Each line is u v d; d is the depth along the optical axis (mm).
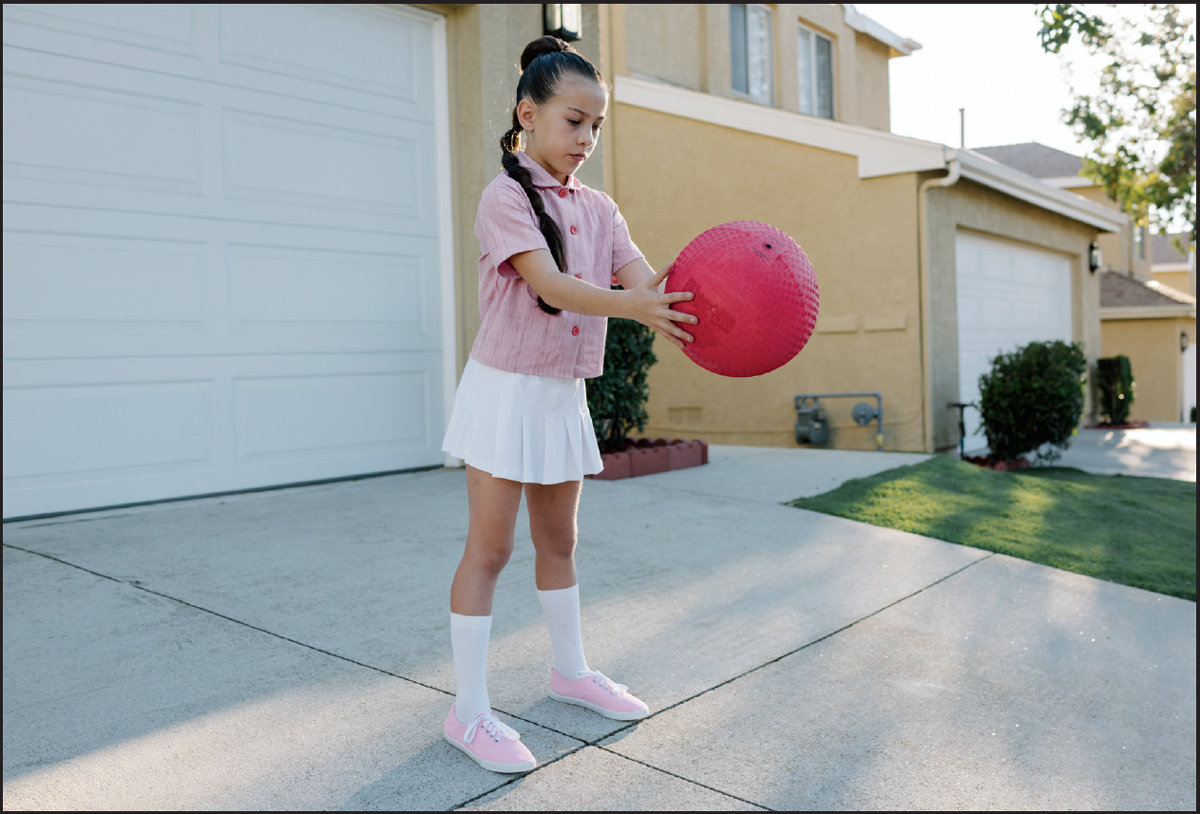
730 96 11344
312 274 5344
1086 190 20203
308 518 4449
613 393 5934
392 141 5754
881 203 8664
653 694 2531
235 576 3492
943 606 3457
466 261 6059
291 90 5242
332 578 3496
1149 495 6660
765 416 9445
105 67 4508
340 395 5488
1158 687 2797
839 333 8969
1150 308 18172
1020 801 2041
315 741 2166
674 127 9766
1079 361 8750
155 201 4688
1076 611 3496
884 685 2674
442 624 3021
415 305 5879
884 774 2125
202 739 2162
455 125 6027
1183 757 2320
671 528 4477
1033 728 2439
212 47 4902
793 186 9141
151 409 4695
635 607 3297
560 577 2410
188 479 4840
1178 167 11680
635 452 5980
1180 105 11555
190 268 4828
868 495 5348
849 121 13625
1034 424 8555
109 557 3701
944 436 8789
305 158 5312
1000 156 22297
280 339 5203
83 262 4445
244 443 5059
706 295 1941
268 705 2365
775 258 1954
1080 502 5883
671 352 10008
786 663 2807
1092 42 11414
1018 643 3109
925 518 4840
